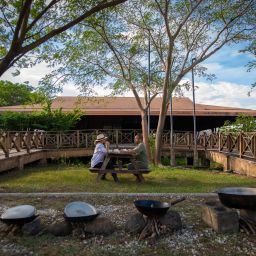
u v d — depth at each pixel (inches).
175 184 361.4
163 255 158.1
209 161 644.7
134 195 282.7
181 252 161.3
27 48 175.0
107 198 275.9
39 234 183.0
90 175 426.3
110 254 159.0
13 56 173.0
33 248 166.4
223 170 512.1
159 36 582.9
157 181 383.2
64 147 661.9
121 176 419.8
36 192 303.7
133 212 230.5
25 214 185.8
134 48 588.1
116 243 173.0
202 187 338.3
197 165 614.2
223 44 568.1
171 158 630.5
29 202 260.5
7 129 738.8
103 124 869.8
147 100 601.9
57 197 278.8
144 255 158.1
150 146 609.0
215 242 173.6
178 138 737.0
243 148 451.8
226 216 187.5
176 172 470.3
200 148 669.3
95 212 189.0
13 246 169.5
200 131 903.1
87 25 495.2
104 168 369.1
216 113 786.2
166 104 549.6
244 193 199.2
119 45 586.6
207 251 162.6
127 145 722.8
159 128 551.5
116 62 600.1
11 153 485.7
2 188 325.7
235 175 437.7
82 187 335.0
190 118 900.0
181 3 544.7
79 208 189.8
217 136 593.9
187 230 191.8
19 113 759.7
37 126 733.9
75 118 773.9
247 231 186.1
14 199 271.4
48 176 414.3
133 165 373.7
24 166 534.0
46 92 539.5
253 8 531.5
